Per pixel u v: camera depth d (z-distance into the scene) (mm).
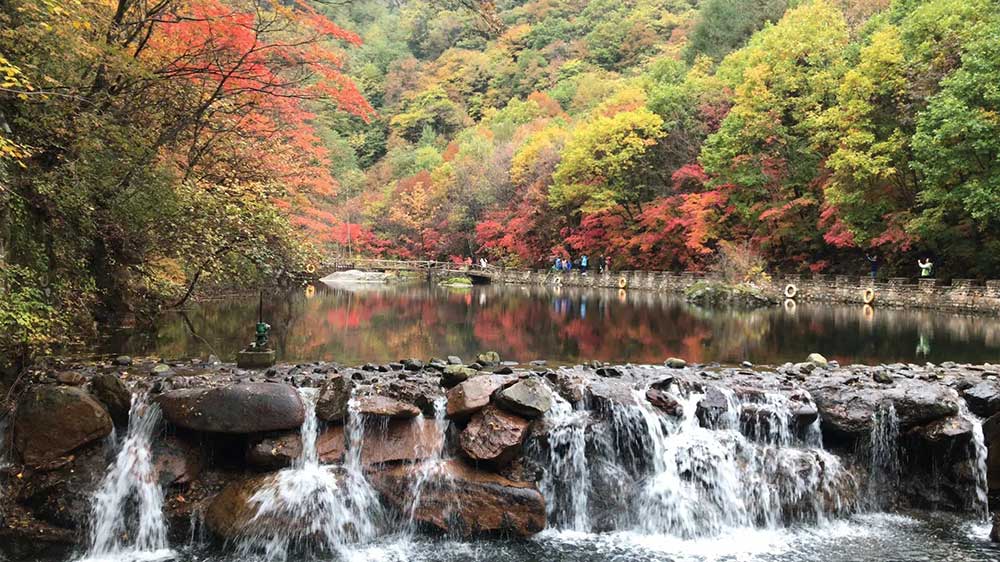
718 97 41562
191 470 7203
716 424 8188
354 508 7012
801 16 35156
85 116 9547
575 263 51688
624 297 33031
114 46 9523
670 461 7785
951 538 7289
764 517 7578
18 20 8625
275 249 14492
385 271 58156
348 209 65438
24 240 9164
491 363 10047
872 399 8266
